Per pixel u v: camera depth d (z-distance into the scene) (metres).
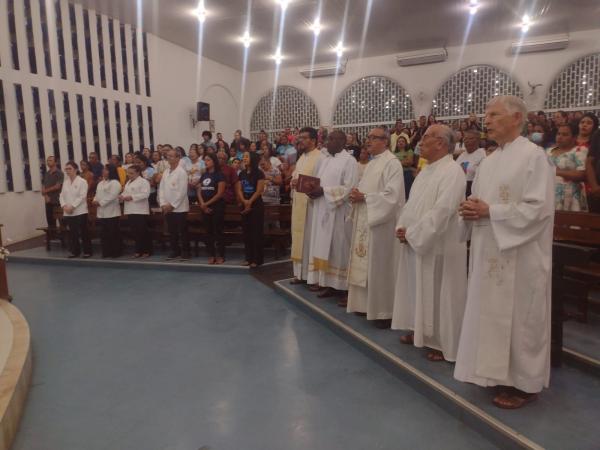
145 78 12.12
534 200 2.27
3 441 2.40
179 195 6.77
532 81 12.09
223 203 6.53
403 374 3.08
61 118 9.95
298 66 15.12
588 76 11.52
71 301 5.32
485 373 2.40
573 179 4.04
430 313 3.06
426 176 3.17
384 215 3.66
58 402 2.97
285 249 7.35
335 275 4.60
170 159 6.84
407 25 11.05
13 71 9.00
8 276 6.70
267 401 2.90
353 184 4.49
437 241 3.02
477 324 2.47
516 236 2.31
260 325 4.30
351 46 12.92
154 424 2.67
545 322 2.39
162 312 4.80
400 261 3.36
